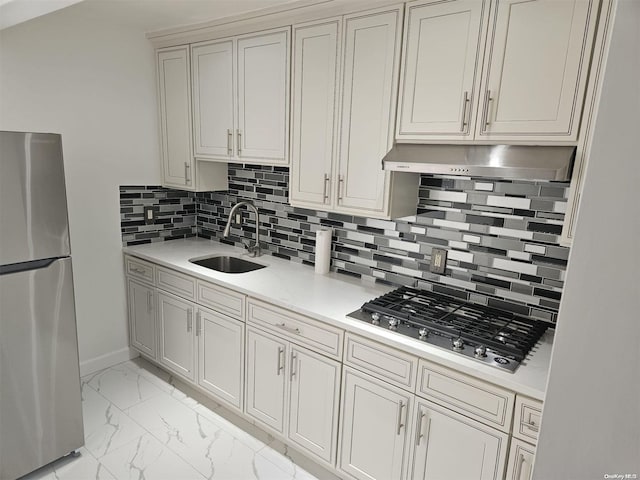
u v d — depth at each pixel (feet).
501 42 5.24
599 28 4.61
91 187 9.17
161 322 9.39
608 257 2.05
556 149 5.11
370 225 8.02
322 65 6.99
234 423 8.27
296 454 7.52
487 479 5.18
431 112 5.98
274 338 7.20
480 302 6.91
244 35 7.95
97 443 7.56
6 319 6.09
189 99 9.19
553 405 2.32
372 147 6.65
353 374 6.22
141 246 10.15
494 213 6.59
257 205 9.83
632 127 1.91
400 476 5.99
